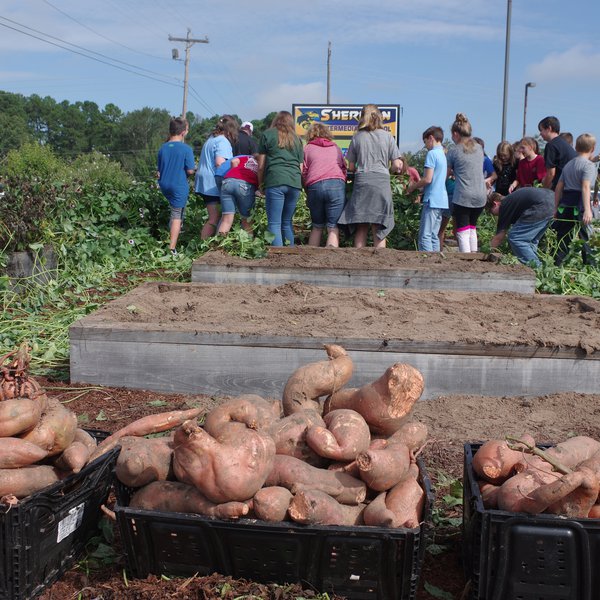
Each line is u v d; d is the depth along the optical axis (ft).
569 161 35.04
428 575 10.79
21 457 9.64
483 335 18.56
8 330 23.25
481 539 9.41
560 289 31.50
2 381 10.21
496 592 9.46
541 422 16.72
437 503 12.80
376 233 35.63
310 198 35.53
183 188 37.24
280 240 34.86
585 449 10.93
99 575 10.39
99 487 11.03
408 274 28.53
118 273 35.24
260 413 10.69
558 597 9.38
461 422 16.70
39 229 32.14
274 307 23.36
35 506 9.43
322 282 28.96
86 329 18.40
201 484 9.50
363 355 18.01
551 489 9.17
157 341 18.25
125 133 388.98
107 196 41.68
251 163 35.47
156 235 42.52
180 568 9.92
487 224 47.55
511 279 28.45
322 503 9.47
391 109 53.52
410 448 10.78
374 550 9.37
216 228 37.91
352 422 10.41
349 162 35.19
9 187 33.55
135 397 17.95
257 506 9.52
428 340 17.92
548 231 37.96
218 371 18.25
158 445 10.56
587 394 18.12
